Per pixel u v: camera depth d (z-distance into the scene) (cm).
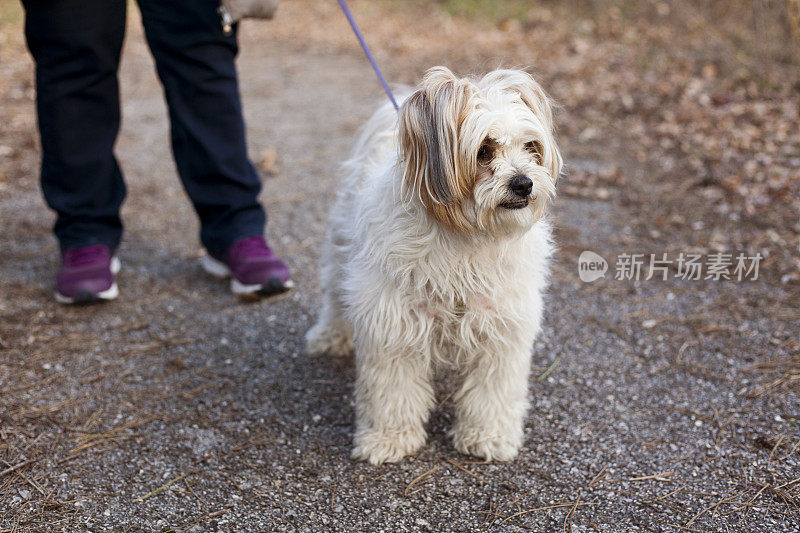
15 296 364
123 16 333
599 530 227
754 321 351
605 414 288
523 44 956
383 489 248
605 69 808
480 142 222
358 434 268
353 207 278
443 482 252
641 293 383
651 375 313
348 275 267
